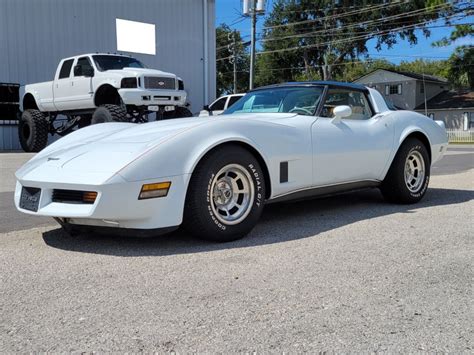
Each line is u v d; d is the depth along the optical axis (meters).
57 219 3.73
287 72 44.78
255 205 3.95
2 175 8.41
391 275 3.07
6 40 15.75
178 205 3.55
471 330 2.34
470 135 36.94
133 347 2.15
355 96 5.21
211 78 20.86
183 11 19.83
